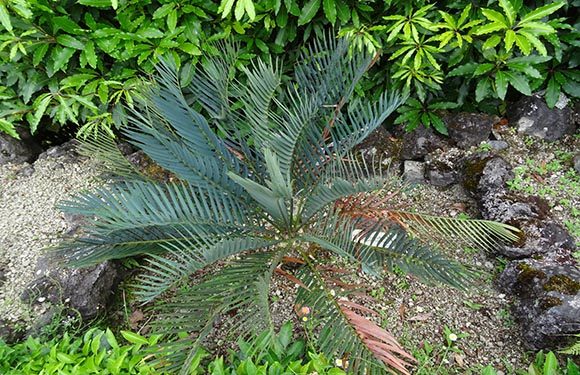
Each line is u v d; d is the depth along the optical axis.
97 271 2.48
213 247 1.89
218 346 2.41
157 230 2.19
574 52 2.99
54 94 2.85
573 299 2.20
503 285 2.54
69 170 3.22
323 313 1.92
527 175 2.92
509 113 3.30
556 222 2.62
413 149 3.21
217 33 2.92
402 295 2.61
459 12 2.94
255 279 1.96
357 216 2.28
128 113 3.20
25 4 2.39
